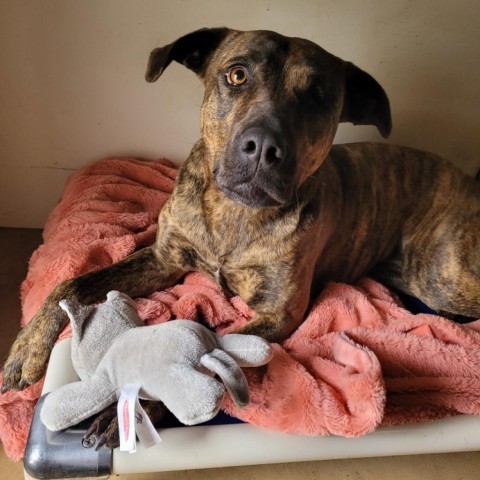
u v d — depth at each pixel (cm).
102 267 160
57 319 131
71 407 107
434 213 182
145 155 220
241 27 190
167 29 189
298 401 123
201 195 144
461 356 141
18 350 129
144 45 191
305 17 189
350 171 170
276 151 111
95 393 107
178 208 150
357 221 170
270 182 114
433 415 131
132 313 119
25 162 213
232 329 148
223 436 120
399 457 166
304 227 142
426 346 141
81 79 196
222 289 158
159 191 200
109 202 186
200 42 145
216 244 146
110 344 113
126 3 182
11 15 179
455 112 216
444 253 178
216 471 154
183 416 98
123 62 194
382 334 143
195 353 106
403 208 182
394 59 201
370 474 160
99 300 142
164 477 150
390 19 191
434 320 152
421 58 201
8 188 219
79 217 176
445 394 134
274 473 156
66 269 153
